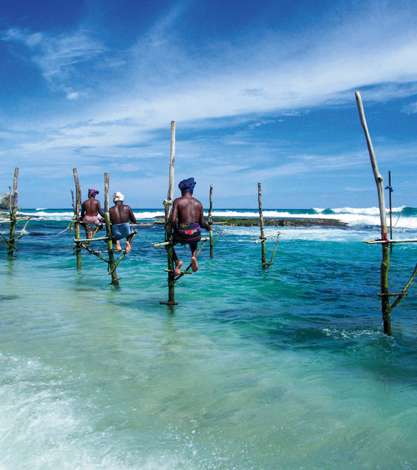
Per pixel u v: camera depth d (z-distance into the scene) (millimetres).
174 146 8680
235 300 9680
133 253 19969
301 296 10156
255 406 4262
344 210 72750
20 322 7273
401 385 4879
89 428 3697
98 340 6355
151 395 4445
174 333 6910
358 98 6719
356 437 3693
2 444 3396
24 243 24250
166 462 3250
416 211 55438
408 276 13164
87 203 13906
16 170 18125
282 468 3223
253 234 32844
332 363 5594
